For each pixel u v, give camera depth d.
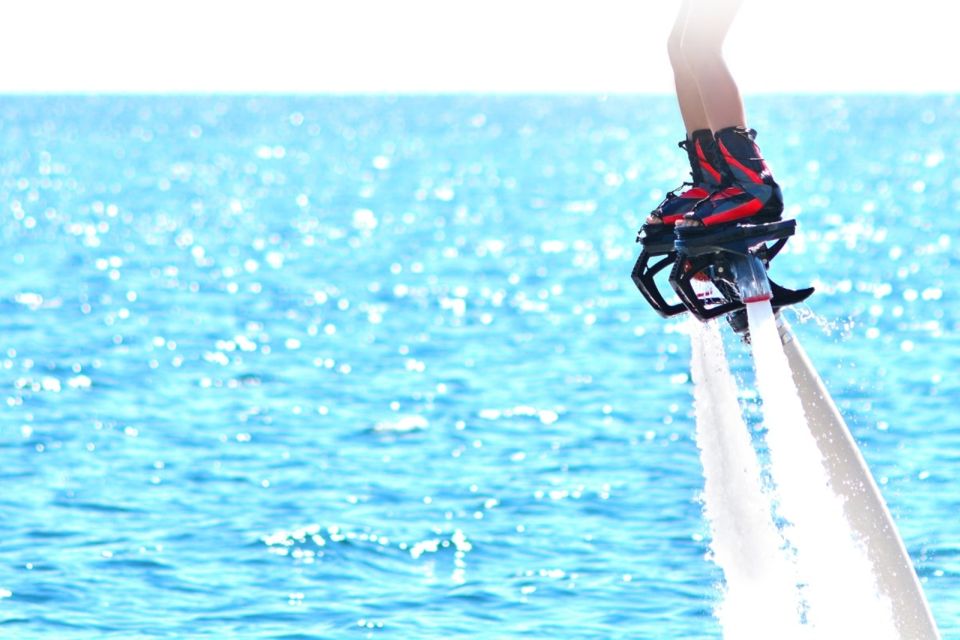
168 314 138.00
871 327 115.75
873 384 86.88
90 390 90.75
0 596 44.75
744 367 76.81
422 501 59.12
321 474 64.81
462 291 160.50
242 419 80.44
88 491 60.59
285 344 116.38
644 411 81.81
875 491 22.66
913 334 111.19
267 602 44.78
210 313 139.12
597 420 78.94
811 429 22.83
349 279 176.12
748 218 20.41
